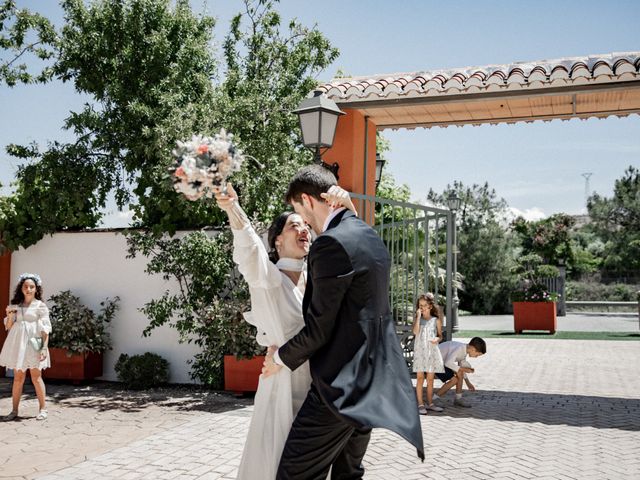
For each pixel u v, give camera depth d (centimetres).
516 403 780
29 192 984
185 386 910
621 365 1146
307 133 786
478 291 3175
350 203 275
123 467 492
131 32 966
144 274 968
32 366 693
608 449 553
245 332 815
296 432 257
